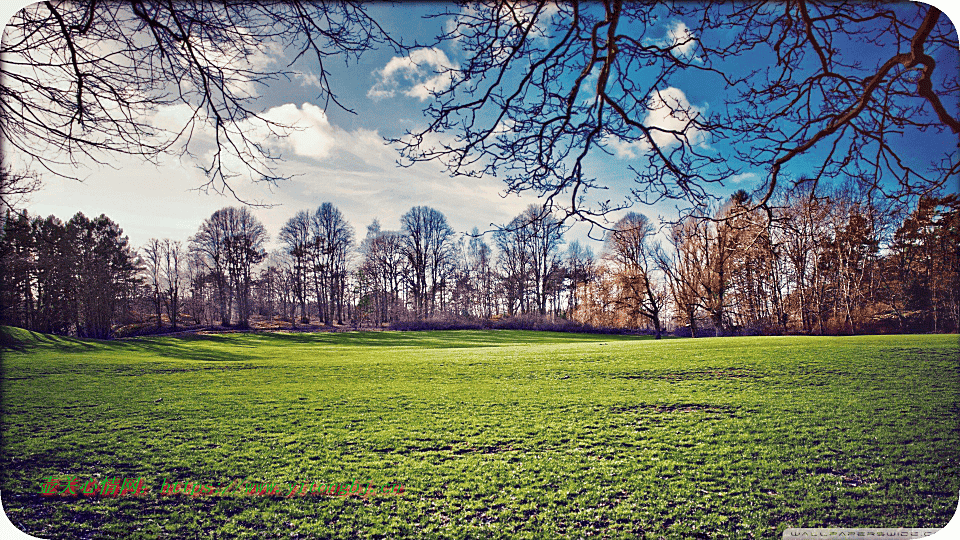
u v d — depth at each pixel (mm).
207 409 12164
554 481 7453
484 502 6836
